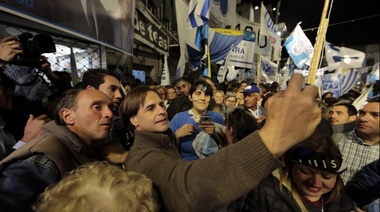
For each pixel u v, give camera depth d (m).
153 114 0.92
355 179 1.30
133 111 0.96
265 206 0.98
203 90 1.90
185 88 3.33
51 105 1.20
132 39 2.61
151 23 3.73
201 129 1.70
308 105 0.42
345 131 1.88
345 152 1.56
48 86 1.55
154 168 0.67
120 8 2.22
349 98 3.44
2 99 1.14
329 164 0.87
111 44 2.01
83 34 1.53
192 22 2.79
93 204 0.44
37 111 1.31
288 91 0.44
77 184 0.48
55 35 1.94
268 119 0.45
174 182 0.56
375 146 1.46
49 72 1.48
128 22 2.45
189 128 1.60
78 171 0.53
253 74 8.84
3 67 1.12
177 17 3.23
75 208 0.44
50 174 0.69
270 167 0.45
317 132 0.97
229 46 4.89
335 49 5.03
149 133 0.86
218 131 1.78
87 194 0.46
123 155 1.04
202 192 0.49
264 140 0.44
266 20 5.22
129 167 0.79
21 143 0.97
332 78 5.22
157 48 3.97
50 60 2.44
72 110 0.86
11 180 0.64
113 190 0.47
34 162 0.69
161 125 0.92
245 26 7.64
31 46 1.14
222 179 0.46
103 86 1.44
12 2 0.95
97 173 0.51
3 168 0.68
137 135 0.88
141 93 0.96
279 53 6.29
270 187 0.98
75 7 1.44
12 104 1.21
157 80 7.16
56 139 0.78
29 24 1.62
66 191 0.47
